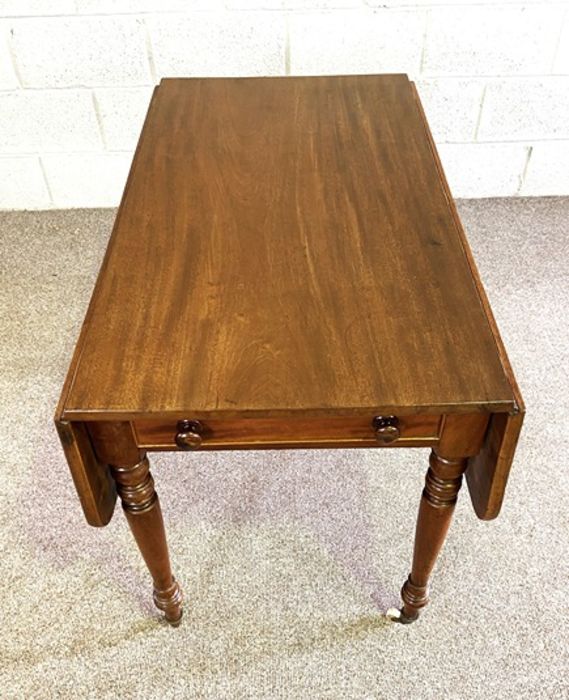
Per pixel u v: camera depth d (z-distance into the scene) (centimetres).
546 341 182
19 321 191
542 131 218
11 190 228
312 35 198
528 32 197
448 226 117
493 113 214
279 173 131
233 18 194
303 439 97
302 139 140
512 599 132
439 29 196
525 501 148
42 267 209
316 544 142
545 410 166
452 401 88
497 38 198
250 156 135
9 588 135
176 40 198
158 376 92
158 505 108
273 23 195
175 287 106
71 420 88
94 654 126
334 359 94
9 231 222
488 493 97
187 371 92
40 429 163
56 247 216
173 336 97
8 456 158
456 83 207
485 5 192
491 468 95
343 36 198
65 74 203
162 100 153
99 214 230
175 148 138
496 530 143
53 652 126
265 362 93
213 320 100
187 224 118
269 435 96
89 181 227
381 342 96
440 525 108
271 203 123
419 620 130
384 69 206
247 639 128
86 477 94
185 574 137
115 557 140
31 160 221
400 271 108
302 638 128
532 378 173
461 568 137
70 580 136
